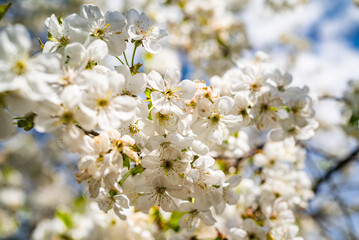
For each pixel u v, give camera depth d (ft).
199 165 1.37
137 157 1.35
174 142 1.36
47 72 1.27
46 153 4.31
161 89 1.39
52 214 4.20
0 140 1.30
